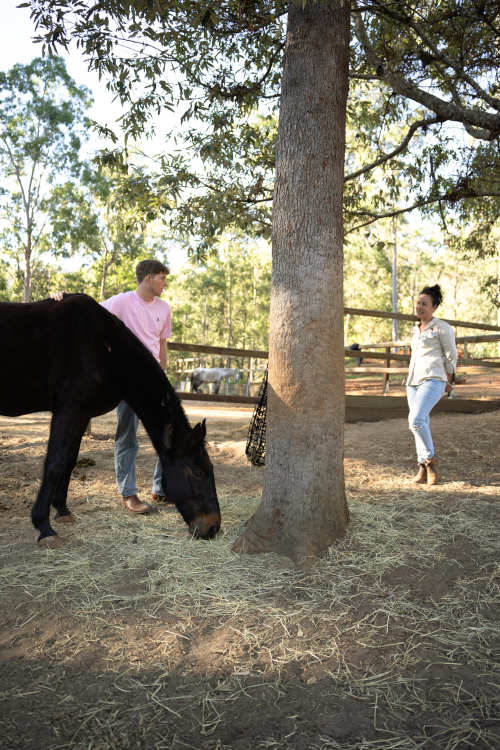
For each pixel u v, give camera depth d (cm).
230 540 339
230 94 545
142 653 222
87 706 191
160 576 287
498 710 186
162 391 344
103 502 426
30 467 536
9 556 314
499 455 576
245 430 776
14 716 185
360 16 541
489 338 1049
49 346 345
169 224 618
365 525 352
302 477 321
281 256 329
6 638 234
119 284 3400
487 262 2553
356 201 726
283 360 327
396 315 837
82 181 2903
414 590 271
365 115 750
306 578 286
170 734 177
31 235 2980
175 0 384
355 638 232
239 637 232
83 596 268
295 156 323
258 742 174
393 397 839
